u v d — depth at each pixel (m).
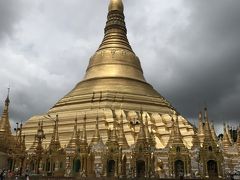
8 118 99.56
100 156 84.94
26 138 107.56
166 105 116.88
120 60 123.25
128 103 109.94
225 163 87.81
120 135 89.62
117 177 72.25
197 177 73.19
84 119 93.00
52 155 87.44
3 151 92.94
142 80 123.00
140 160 80.00
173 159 78.88
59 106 117.12
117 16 135.38
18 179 68.19
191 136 98.81
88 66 129.12
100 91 112.56
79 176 77.56
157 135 100.38
